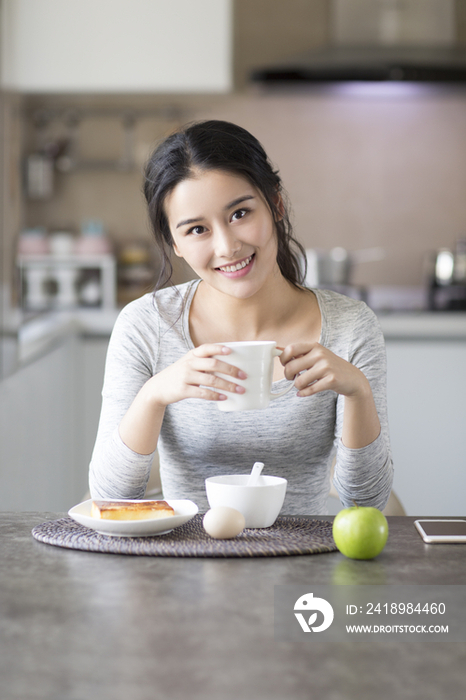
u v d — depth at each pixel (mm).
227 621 613
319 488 1195
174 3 2961
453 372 2629
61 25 2959
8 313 1976
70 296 3152
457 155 3584
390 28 3248
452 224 3607
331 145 3605
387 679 519
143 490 1066
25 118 3535
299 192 3629
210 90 3018
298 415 1137
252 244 1002
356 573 729
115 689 502
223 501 879
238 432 1140
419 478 2639
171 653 555
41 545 815
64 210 3613
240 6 3461
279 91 3498
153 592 675
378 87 3379
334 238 3639
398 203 3613
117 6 2957
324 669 534
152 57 2975
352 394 963
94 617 620
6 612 630
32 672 525
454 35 3262
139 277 3373
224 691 500
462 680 519
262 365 885
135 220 3607
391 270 3639
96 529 831
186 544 796
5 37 2938
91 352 2775
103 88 2986
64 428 2619
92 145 3582
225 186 973
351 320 1193
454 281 2916
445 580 711
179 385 925
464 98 3551
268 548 784
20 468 2033
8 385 1906
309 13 3449
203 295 1200
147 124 3580
